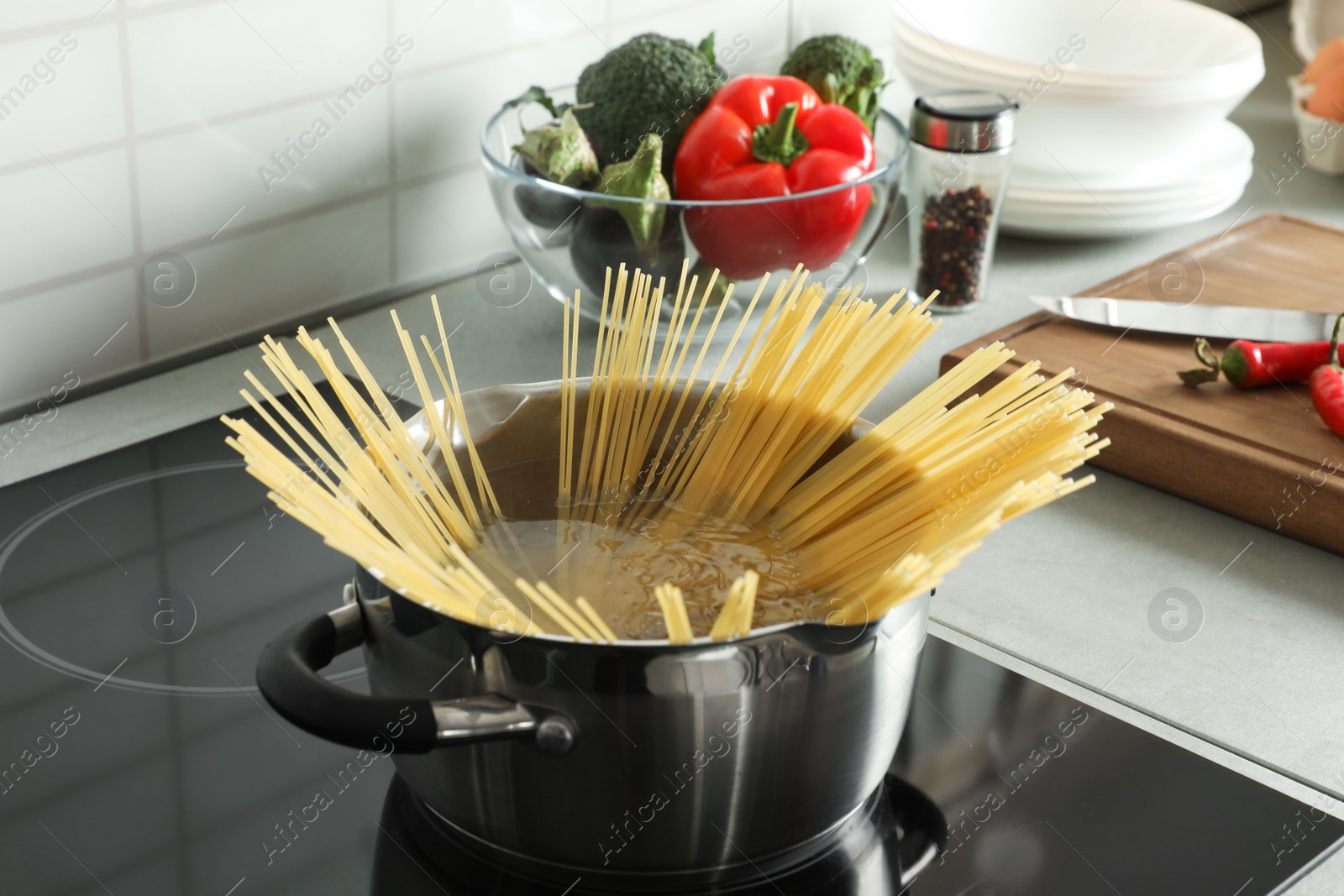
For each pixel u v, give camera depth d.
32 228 0.84
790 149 0.92
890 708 0.47
